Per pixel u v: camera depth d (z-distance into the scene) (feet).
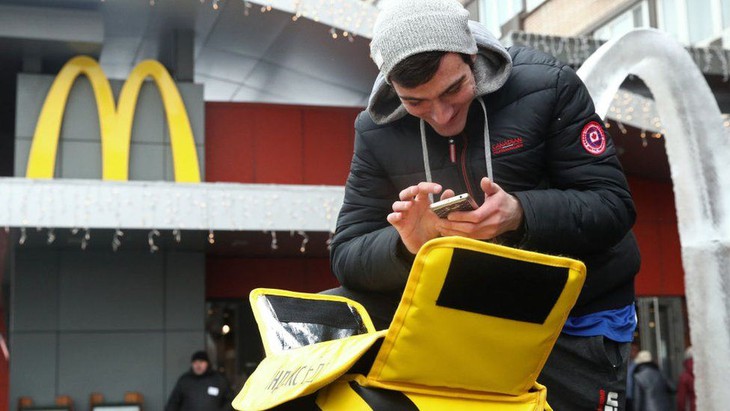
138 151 53.01
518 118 6.89
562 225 6.44
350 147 59.00
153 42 55.88
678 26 59.41
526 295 4.96
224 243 53.11
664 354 60.85
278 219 47.62
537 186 7.13
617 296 7.17
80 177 52.03
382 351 5.03
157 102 53.62
